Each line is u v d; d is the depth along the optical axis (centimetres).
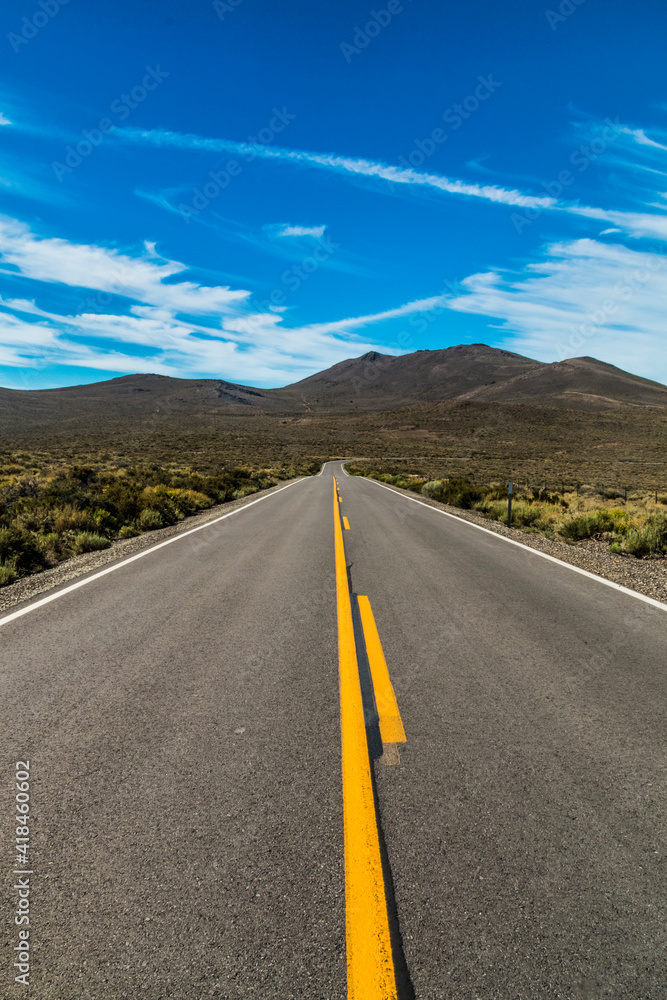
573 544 1053
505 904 179
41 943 167
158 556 872
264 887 187
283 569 762
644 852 204
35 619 526
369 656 421
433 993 149
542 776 255
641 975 155
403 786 246
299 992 150
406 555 870
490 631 483
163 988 152
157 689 361
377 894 182
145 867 197
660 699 344
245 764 266
